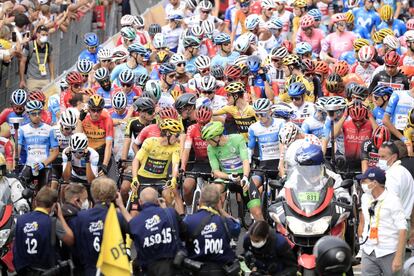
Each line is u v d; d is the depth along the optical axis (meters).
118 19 52.56
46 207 23.84
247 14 46.31
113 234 23.05
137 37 44.06
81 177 30.08
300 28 43.12
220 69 36.19
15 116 32.34
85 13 48.34
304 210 24.89
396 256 24.34
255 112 30.83
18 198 27.83
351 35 42.56
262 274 23.05
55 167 31.30
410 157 29.73
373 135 29.62
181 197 30.45
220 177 29.52
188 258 23.33
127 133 31.00
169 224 23.28
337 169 30.30
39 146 31.38
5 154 30.89
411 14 51.41
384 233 24.47
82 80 34.66
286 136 28.94
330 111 30.09
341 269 19.94
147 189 23.61
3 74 40.06
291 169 26.34
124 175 30.44
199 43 39.59
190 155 31.16
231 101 32.72
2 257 25.98
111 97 34.75
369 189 24.64
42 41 42.19
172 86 35.69
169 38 44.94
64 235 23.64
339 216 24.86
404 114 32.12
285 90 35.47
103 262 23.06
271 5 43.56
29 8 43.88
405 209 26.98
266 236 22.66
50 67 42.69
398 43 40.00
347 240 25.75
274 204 25.55
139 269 24.23
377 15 45.62
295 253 24.80
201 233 23.38
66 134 30.64
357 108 30.42
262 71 35.81
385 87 32.41
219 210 23.97
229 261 23.56
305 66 35.19
